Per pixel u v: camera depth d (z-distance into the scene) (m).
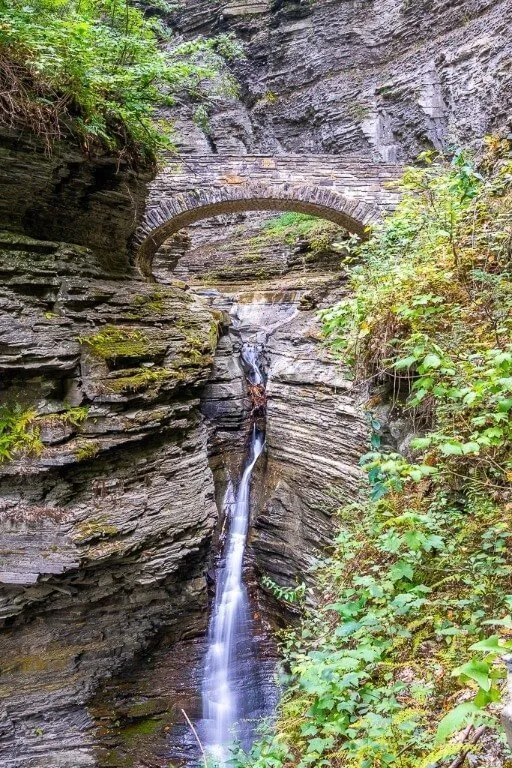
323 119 18.88
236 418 10.02
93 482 5.98
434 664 2.75
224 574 8.35
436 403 4.37
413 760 2.25
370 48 17.98
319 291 10.95
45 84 5.53
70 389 6.00
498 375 2.74
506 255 4.54
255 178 11.96
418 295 4.35
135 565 6.13
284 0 19.67
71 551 5.42
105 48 6.00
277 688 6.77
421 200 5.61
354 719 2.66
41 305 5.93
